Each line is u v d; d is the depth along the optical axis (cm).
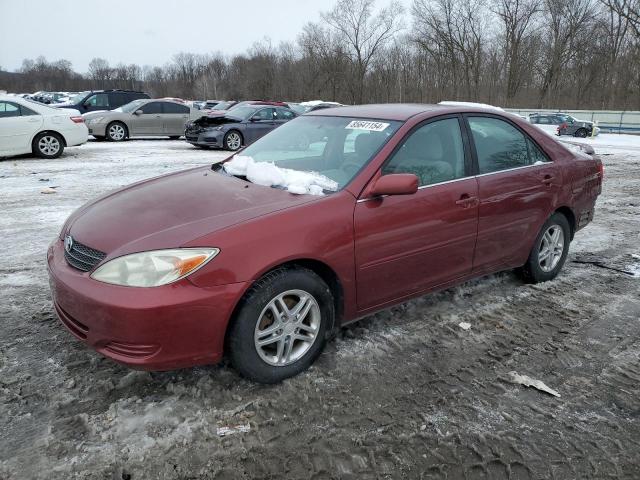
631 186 999
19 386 278
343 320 313
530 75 5497
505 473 232
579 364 322
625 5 4650
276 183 322
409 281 339
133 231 273
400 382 295
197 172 380
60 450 234
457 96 5641
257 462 233
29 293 400
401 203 321
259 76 6662
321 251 285
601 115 3738
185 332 251
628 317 388
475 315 383
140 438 243
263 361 278
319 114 412
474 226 366
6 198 745
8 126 1133
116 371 293
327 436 250
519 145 415
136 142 1723
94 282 254
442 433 255
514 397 286
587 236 618
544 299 417
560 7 5203
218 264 254
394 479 226
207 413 262
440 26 5400
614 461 241
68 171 1005
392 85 5800
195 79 9219
